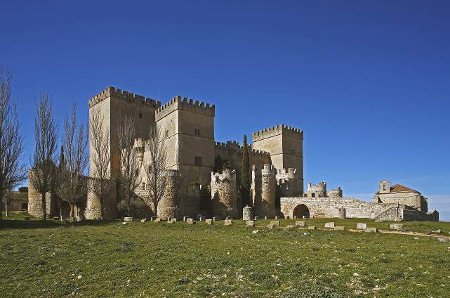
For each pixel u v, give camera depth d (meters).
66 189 67.12
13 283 25.45
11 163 59.59
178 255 30.73
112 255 31.28
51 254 31.66
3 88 60.44
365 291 21.59
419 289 21.55
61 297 22.78
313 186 98.88
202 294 21.86
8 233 42.59
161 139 95.62
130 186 74.25
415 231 44.66
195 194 83.50
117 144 95.88
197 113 94.25
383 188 100.94
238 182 103.69
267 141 120.75
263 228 47.88
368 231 43.72
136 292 22.91
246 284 23.30
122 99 99.31
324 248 33.12
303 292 21.00
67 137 69.94
